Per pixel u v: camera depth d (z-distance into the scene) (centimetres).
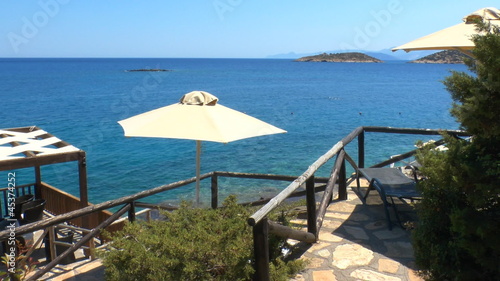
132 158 1908
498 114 205
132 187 1495
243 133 479
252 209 454
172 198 1327
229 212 429
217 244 349
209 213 426
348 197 641
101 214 747
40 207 677
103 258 360
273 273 370
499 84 195
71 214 414
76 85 6569
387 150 1867
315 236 469
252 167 1697
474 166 212
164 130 465
